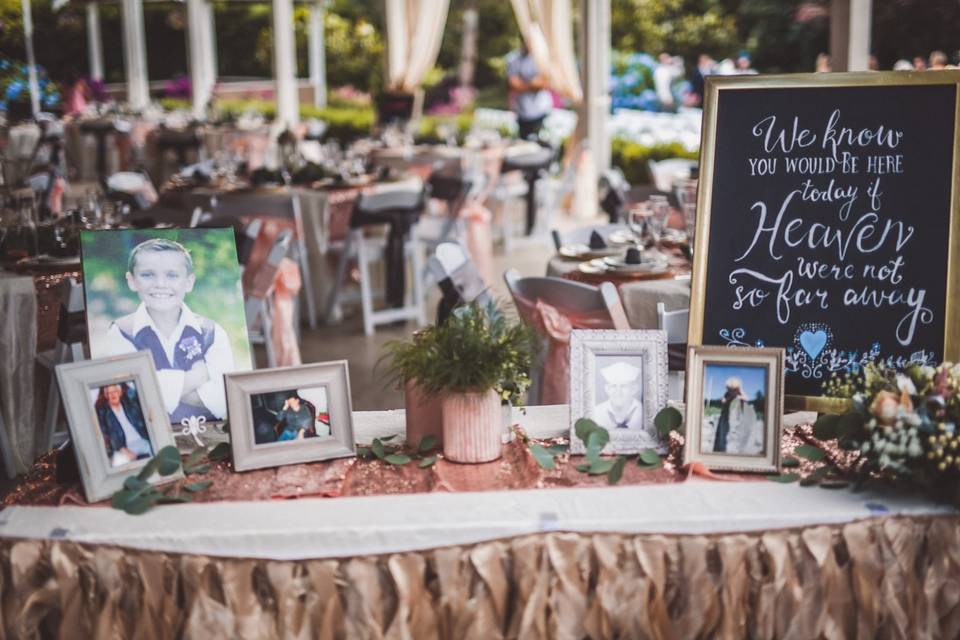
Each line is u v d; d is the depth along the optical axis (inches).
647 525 70.7
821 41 605.6
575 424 81.9
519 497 74.6
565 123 530.3
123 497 74.0
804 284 89.0
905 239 87.9
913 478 72.8
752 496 74.6
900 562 72.0
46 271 153.3
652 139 479.5
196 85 578.6
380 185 268.8
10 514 73.3
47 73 774.5
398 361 83.4
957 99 87.7
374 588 70.3
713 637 71.9
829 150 89.4
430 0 434.6
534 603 70.6
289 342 197.2
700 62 571.8
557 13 393.1
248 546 69.9
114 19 794.2
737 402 80.2
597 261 161.2
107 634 70.5
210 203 232.2
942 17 500.7
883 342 87.6
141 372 79.7
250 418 80.8
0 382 146.1
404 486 77.9
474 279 147.8
